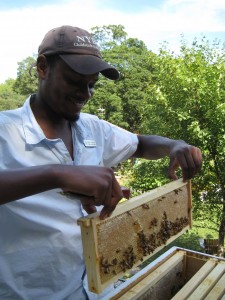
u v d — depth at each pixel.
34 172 1.08
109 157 2.12
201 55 12.20
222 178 10.99
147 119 12.74
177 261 2.05
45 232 1.56
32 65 1.74
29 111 1.65
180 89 11.08
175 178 1.90
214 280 1.77
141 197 1.55
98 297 1.86
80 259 1.70
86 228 1.23
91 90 1.64
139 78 35.22
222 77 11.16
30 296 1.60
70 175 1.09
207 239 12.72
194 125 10.17
